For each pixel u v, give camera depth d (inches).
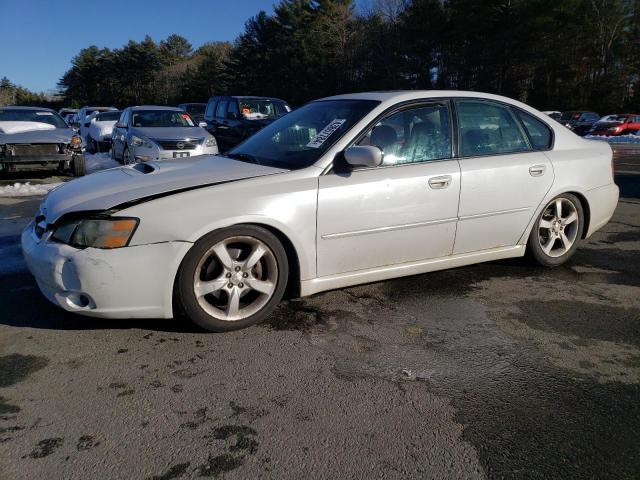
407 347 122.2
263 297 129.3
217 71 2581.2
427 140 149.6
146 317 118.9
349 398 101.2
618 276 174.4
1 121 409.1
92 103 3420.3
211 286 122.3
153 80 3161.9
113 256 112.8
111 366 110.7
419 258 149.9
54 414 94.1
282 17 2124.8
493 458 85.7
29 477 78.8
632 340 128.3
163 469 81.4
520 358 118.5
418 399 101.4
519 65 1585.9
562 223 177.3
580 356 120.0
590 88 1651.1
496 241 163.0
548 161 168.9
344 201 133.3
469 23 1562.5
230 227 122.0
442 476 81.4
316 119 155.9
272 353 117.8
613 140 914.1
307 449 86.7
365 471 82.0
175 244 116.4
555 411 98.7
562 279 170.6
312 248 132.0
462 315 140.9
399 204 140.7
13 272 165.3
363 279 142.6
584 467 84.0
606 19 1620.3
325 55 1936.5
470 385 107.0
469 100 159.9
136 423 92.2
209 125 603.8
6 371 107.8
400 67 1772.9
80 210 116.7
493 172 156.0
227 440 88.4
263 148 155.6
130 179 131.5
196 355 116.0
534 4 1449.3
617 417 97.3
